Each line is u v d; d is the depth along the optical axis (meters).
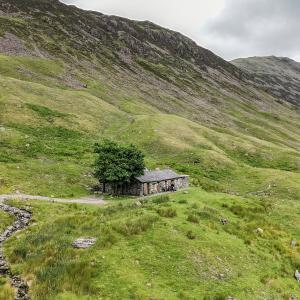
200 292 28.52
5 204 57.19
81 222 41.62
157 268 30.45
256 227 45.41
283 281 33.84
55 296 26.30
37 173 80.44
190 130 145.25
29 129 117.06
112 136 131.75
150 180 79.62
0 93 136.50
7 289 27.41
